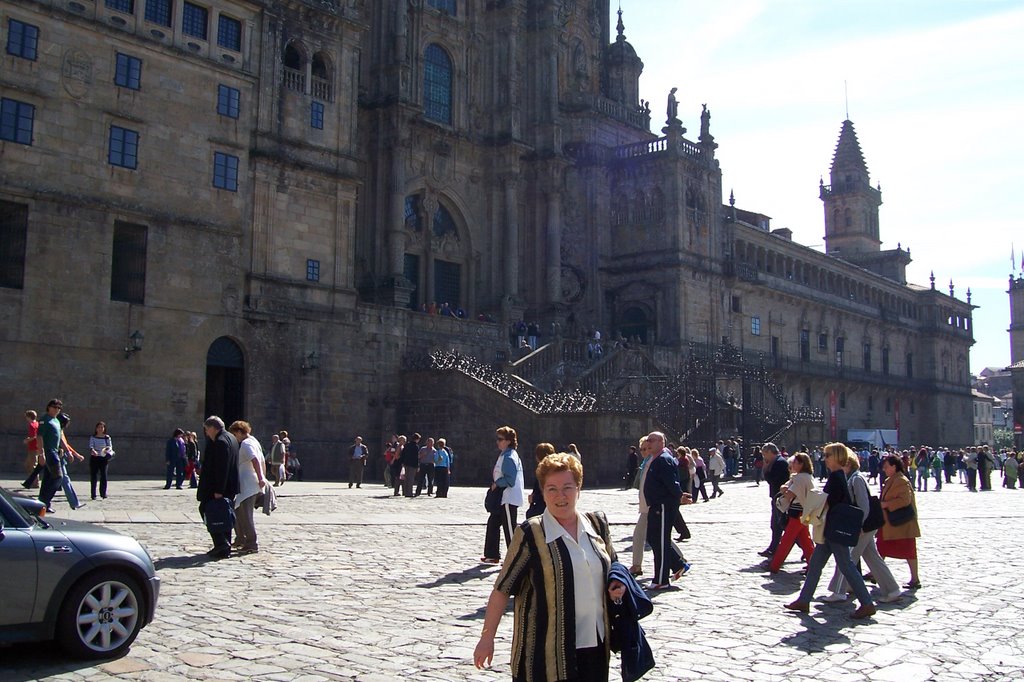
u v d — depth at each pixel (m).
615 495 33.47
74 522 10.35
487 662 6.00
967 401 115.50
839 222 111.38
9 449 32.41
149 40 37.34
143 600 10.03
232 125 40.19
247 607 12.19
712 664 9.83
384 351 45.12
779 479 17.61
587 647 5.91
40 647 10.08
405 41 53.75
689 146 66.56
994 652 10.57
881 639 11.20
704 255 67.00
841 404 89.00
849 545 12.51
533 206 63.28
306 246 42.72
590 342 52.62
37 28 34.28
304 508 25.09
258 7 41.47
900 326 99.88
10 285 33.47
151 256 36.94
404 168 53.88
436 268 57.94
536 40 64.12
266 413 40.34
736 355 52.44
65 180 34.62
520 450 40.22
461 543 18.86
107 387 35.12
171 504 23.61
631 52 74.94
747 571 16.48
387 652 10.07
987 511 31.69
